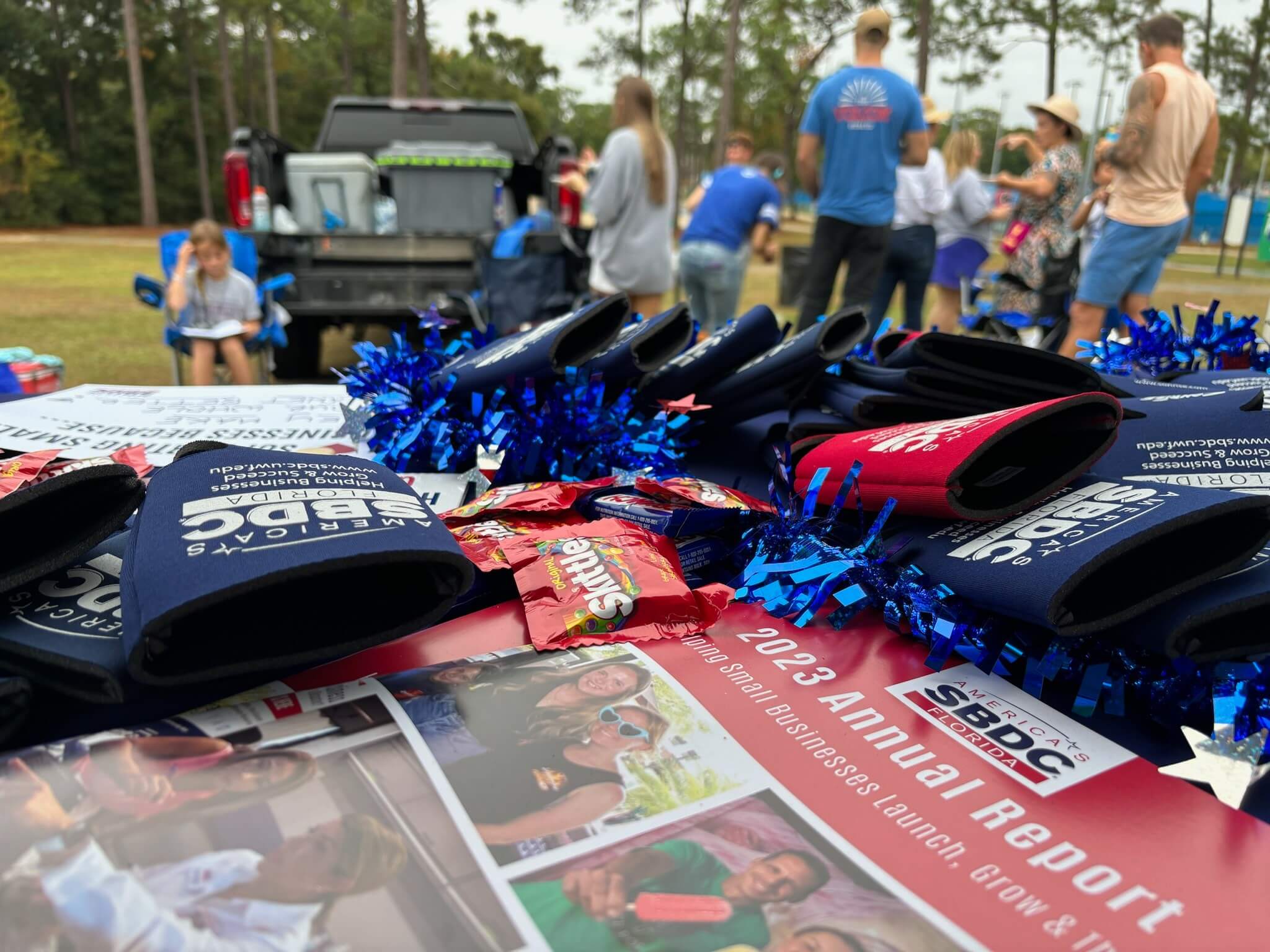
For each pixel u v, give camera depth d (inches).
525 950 22.2
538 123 1798.7
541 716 31.6
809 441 46.9
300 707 31.3
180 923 22.2
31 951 21.3
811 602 38.8
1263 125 952.3
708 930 23.2
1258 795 30.0
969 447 35.0
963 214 209.8
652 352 52.4
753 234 187.9
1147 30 138.7
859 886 24.7
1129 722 34.2
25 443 61.9
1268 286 451.2
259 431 66.7
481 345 63.1
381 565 30.9
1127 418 45.6
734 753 30.2
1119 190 141.3
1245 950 22.9
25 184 1002.1
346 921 22.7
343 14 1502.2
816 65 1111.0
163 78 1299.2
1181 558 32.4
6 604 32.1
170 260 170.7
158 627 27.2
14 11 1135.0
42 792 25.8
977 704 33.7
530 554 40.5
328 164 210.1
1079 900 24.5
